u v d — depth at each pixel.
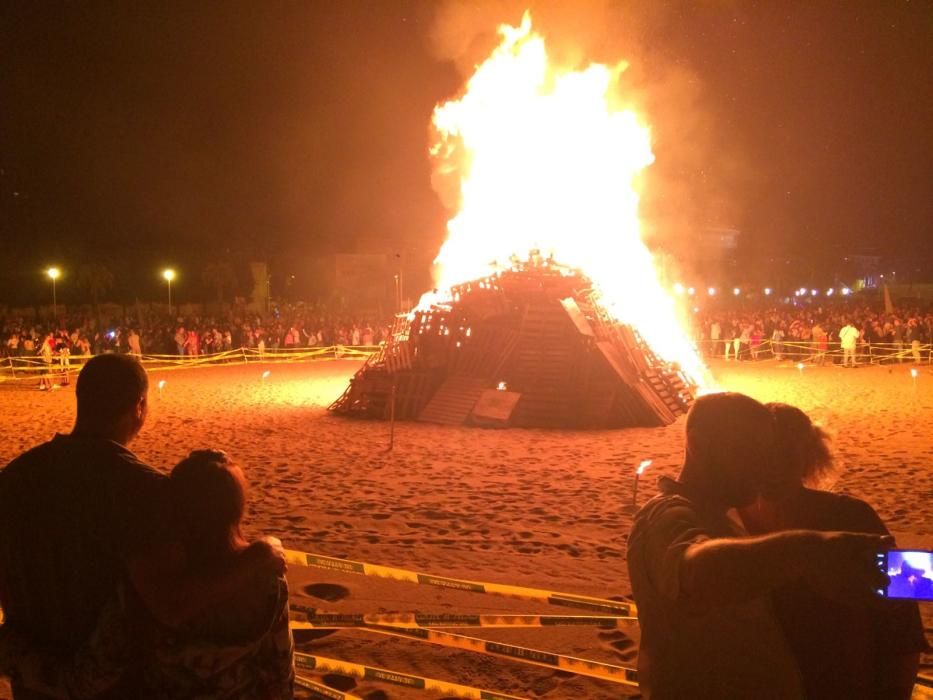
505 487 11.48
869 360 32.62
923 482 11.35
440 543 8.59
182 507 2.73
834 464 3.16
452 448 14.93
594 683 5.02
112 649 2.63
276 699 2.87
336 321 40.12
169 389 24.89
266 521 9.54
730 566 1.82
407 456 14.07
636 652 5.46
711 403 2.35
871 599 1.88
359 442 15.57
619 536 8.85
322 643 5.68
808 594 2.60
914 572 1.94
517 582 7.14
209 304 57.31
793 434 2.81
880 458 13.15
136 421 3.02
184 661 2.68
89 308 51.09
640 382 18.95
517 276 19.94
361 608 6.39
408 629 5.25
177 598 2.59
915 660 2.61
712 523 2.24
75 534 2.67
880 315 37.88
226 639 2.72
